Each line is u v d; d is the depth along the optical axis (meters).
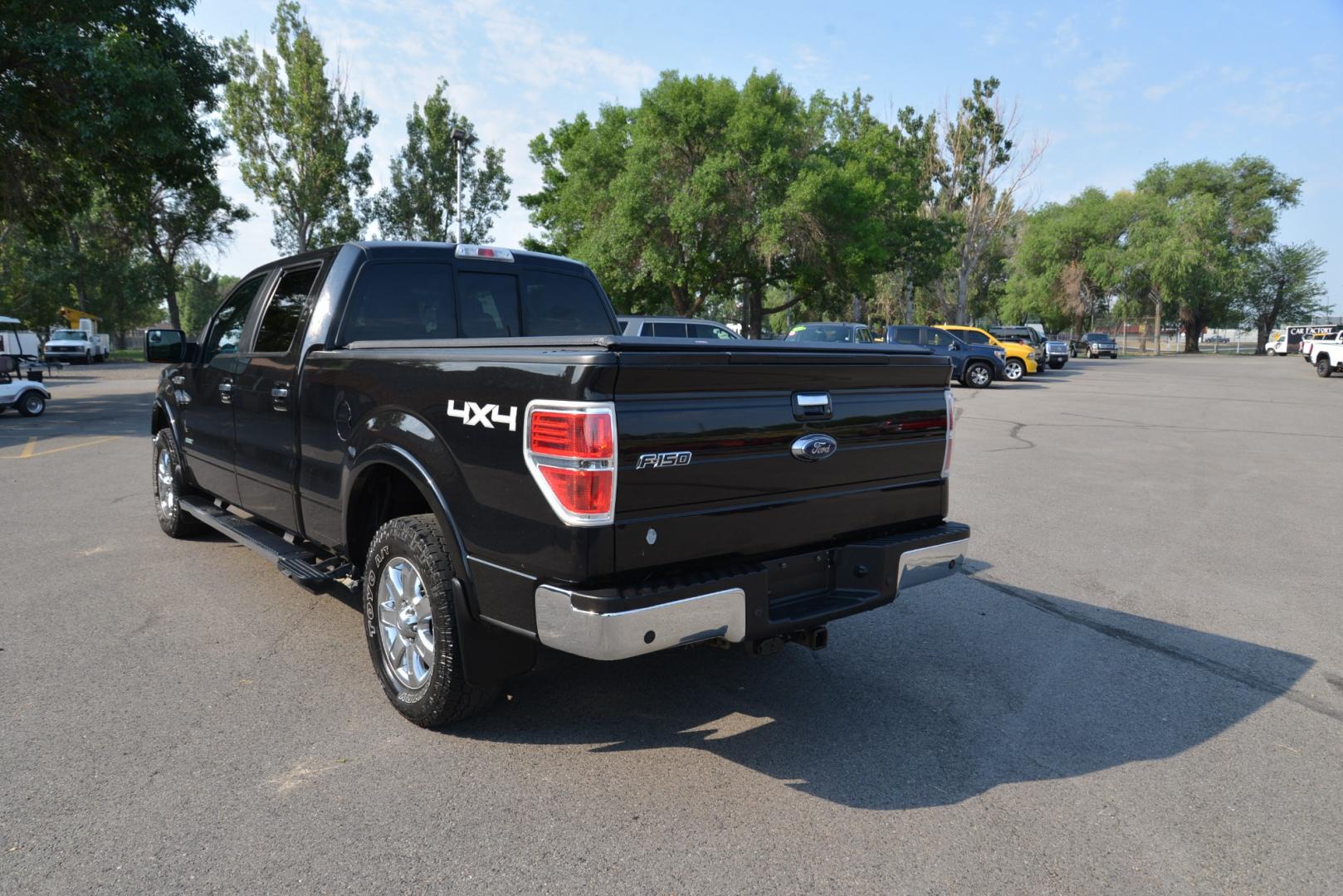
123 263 53.09
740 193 33.03
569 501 2.66
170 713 3.57
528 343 2.95
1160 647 4.57
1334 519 7.82
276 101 45.84
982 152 52.44
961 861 2.63
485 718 3.58
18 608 4.88
